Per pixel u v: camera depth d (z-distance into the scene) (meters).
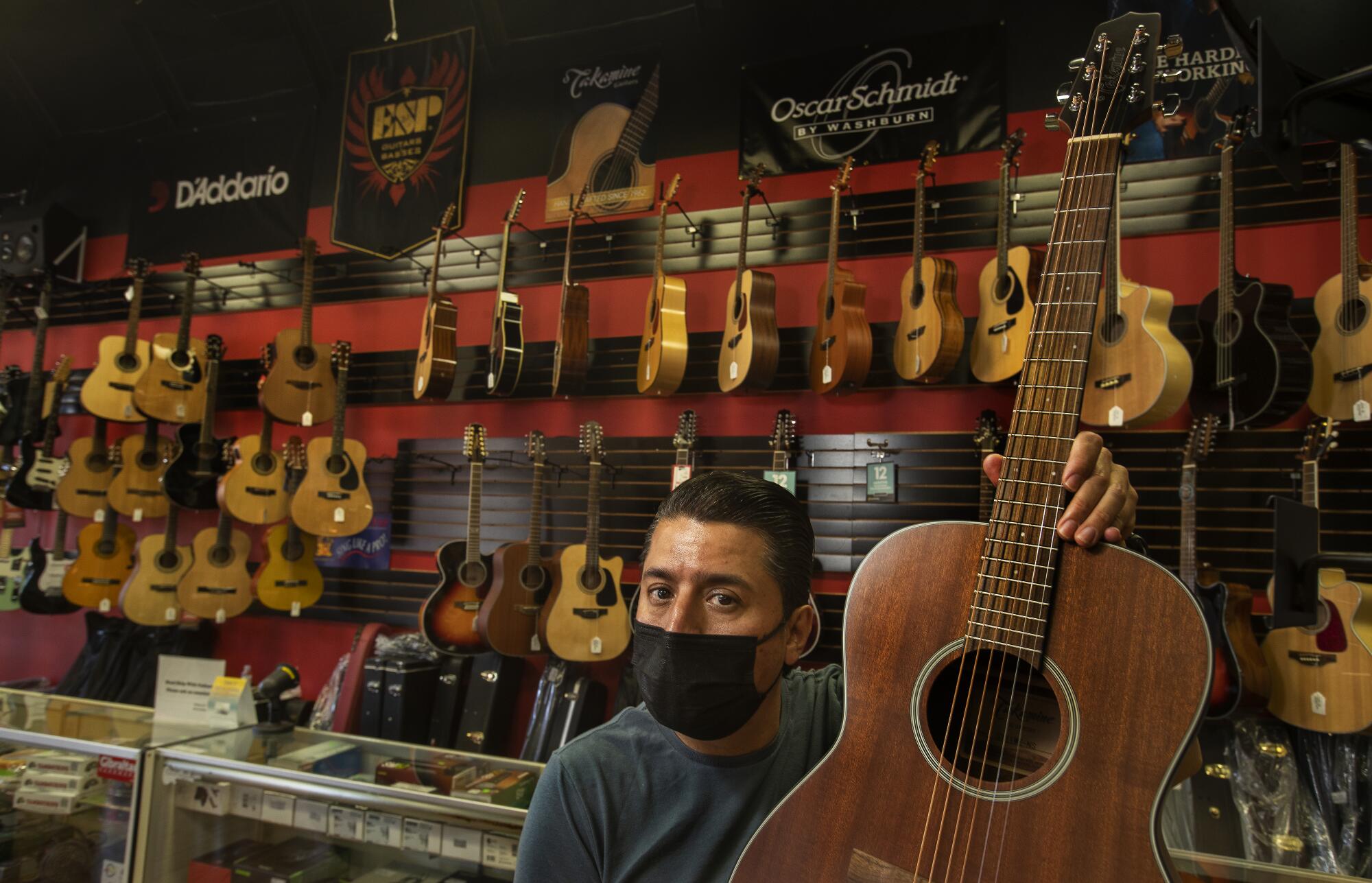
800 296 3.80
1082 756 0.86
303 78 4.96
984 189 3.57
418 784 2.46
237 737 2.74
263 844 2.66
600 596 3.52
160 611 4.09
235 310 4.76
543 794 1.14
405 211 4.53
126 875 2.49
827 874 0.92
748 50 4.14
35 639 4.84
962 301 3.57
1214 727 2.77
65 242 5.09
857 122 3.83
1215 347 2.97
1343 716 2.54
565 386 3.82
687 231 3.99
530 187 4.39
